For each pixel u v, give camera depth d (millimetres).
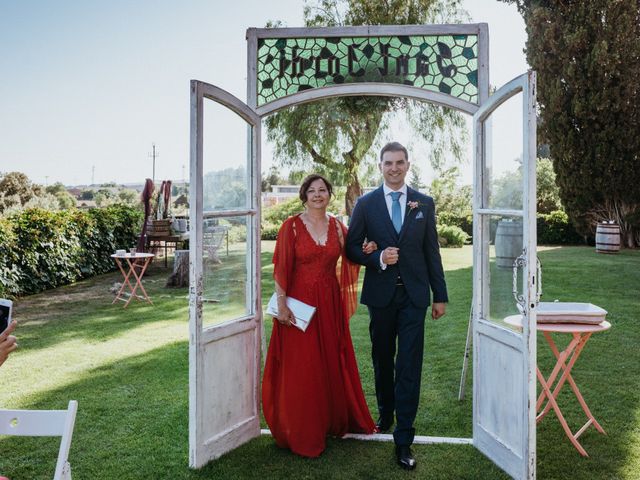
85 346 5500
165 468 2840
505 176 2951
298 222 3156
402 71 3398
